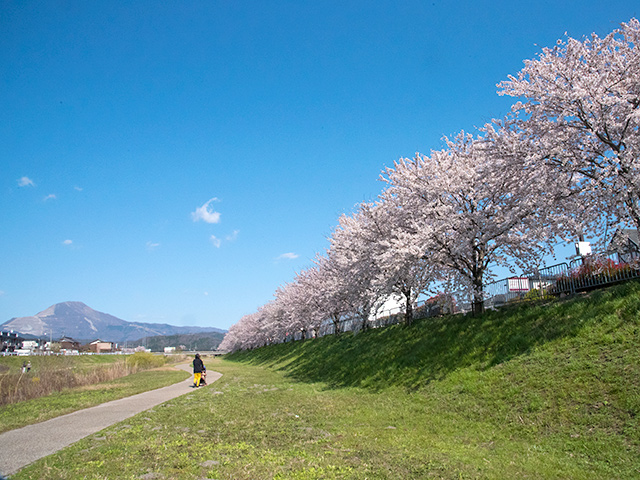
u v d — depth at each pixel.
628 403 8.71
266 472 7.71
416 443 9.95
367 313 27.94
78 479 7.32
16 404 19.39
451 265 19.34
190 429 12.22
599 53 14.23
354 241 25.83
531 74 14.92
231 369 45.62
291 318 49.88
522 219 16.62
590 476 7.11
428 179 19.94
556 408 9.92
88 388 26.33
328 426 12.36
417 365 17.55
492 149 16.34
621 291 12.72
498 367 13.38
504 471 7.60
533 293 17.78
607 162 13.40
